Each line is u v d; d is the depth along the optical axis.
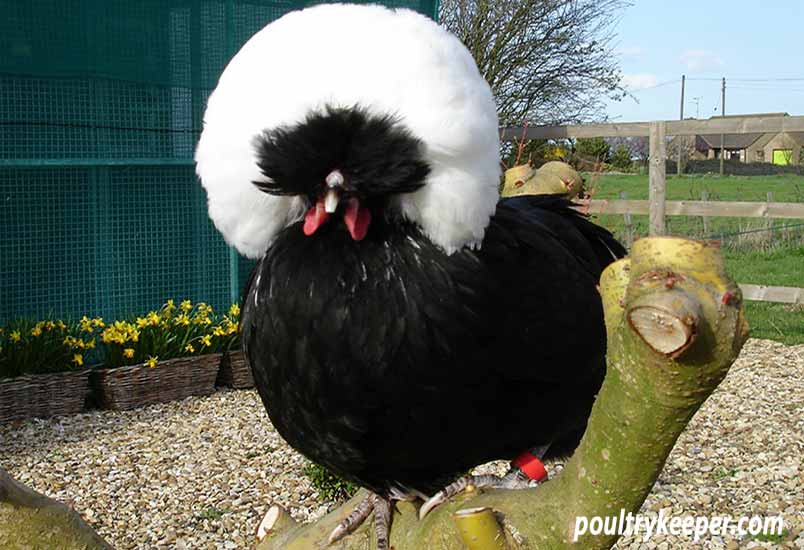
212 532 5.18
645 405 1.08
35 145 7.13
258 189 1.51
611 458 1.17
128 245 7.66
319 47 1.42
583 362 1.86
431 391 1.60
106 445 6.45
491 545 1.34
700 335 0.99
